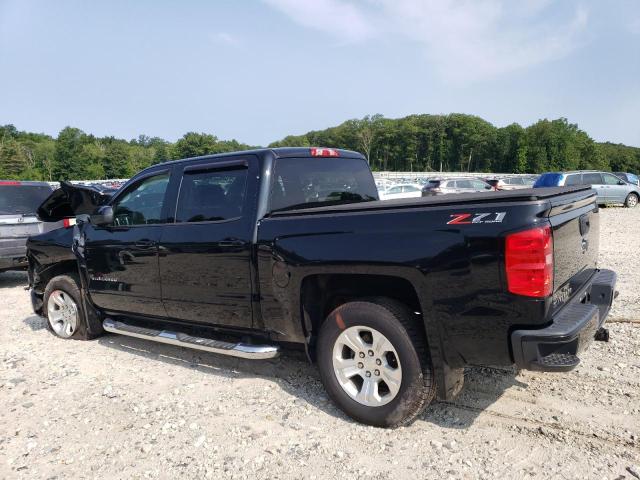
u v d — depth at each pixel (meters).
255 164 3.97
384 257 3.15
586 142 147.12
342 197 4.67
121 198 5.00
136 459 3.16
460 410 3.60
